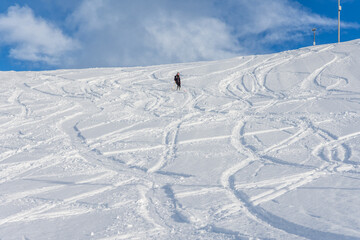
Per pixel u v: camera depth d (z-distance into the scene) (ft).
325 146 33.88
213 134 41.78
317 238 15.17
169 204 21.67
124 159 34.30
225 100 61.52
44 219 20.12
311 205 19.07
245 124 45.44
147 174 29.66
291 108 51.39
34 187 26.94
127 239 16.60
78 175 30.07
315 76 69.87
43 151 38.75
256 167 28.84
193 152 35.09
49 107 62.08
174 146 38.17
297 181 24.27
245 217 18.54
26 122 53.11
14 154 38.45
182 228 17.76
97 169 31.89
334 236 14.97
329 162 28.86
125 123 50.06
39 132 47.34
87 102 65.31
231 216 18.78
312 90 61.05
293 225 16.71
